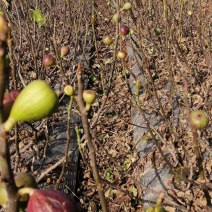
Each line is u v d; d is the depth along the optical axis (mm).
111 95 6520
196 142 2227
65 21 8570
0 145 977
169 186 4020
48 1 8852
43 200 1041
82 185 4586
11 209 1036
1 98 971
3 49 919
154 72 6445
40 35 7434
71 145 5020
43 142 5012
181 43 6672
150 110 5441
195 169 4020
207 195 2393
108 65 7852
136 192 4270
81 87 1491
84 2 8383
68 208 1055
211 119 4242
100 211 4215
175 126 4750
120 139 5328
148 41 7062
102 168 4828
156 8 7270
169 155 4453
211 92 5059
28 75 6270
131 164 4742
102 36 9523
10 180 1014
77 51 8156
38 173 4285
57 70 7238
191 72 5086
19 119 999
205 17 5883
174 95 4793
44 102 1005
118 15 3477
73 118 5617
